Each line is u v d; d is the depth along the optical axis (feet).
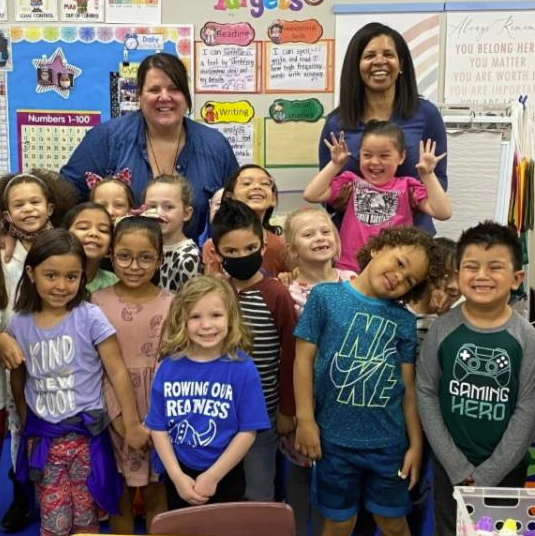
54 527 6.55
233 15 11.15
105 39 11.35
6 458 9.84
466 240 6.08
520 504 5.23
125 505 7.22
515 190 10.31
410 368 6.47
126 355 6.93
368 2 11.00
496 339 6.01
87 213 7.45
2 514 8.50
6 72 11.58
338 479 6.50
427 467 7.33
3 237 8.04
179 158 9.32
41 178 8.62
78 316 6.68
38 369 6.63
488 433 6.05
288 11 11.09
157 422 6.20
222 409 6.09
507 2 10.83
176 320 6.20
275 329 6.92
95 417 6.64
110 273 7.84
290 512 5.00
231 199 7.32
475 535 4.56
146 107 8.92
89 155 9.48
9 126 11.73
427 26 11.00
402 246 6.19
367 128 8.32
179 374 6.16
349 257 8.42
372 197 8.36
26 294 6.74
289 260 7.75
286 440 7.34
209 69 11.32
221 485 6.28
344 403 6.36
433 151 8.28
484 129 10.08
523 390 5.98
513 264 5.97
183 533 4.91
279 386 7.00
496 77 11.03
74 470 6.63
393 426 6.41
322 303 6.45
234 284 7.04
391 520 6.59
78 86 11.51
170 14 11.23
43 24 11.39
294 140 11.41
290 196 11.57
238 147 11.50
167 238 8.02
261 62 11.24
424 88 11.20
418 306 7.05
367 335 6.28
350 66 8.89
